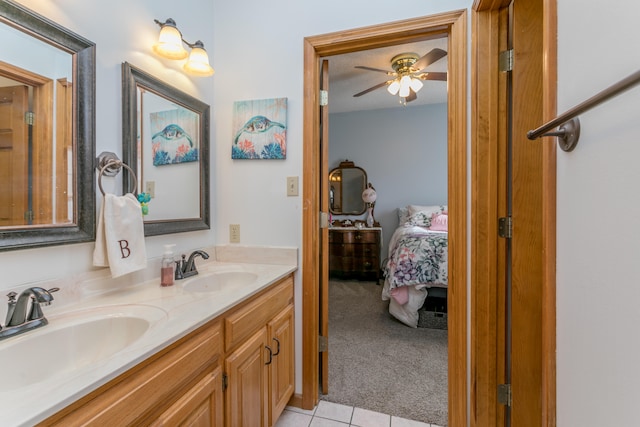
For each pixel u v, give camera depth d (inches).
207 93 70.7
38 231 37.5
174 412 32.2
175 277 55.9
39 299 33.4
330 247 174.1
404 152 179.3
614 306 19.1
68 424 22.3
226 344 42.4
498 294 53.8
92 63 44.4
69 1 41.9
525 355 51.0
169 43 52.7
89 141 43.7
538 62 49.6
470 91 55.6
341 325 112.5
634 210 17.3
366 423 62.5
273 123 68.1
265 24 68.9
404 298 108.2
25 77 37.1
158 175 56.9
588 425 21.8
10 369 30.3
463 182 56.2
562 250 25.7
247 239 70.9
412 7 59.0
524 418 51.0
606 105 19.9
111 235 44.2
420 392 72.6
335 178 188.2
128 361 26.6
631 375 17.5
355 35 62.2
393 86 119.4
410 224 152.7
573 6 24.1
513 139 51.1
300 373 67.4
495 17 52.9
